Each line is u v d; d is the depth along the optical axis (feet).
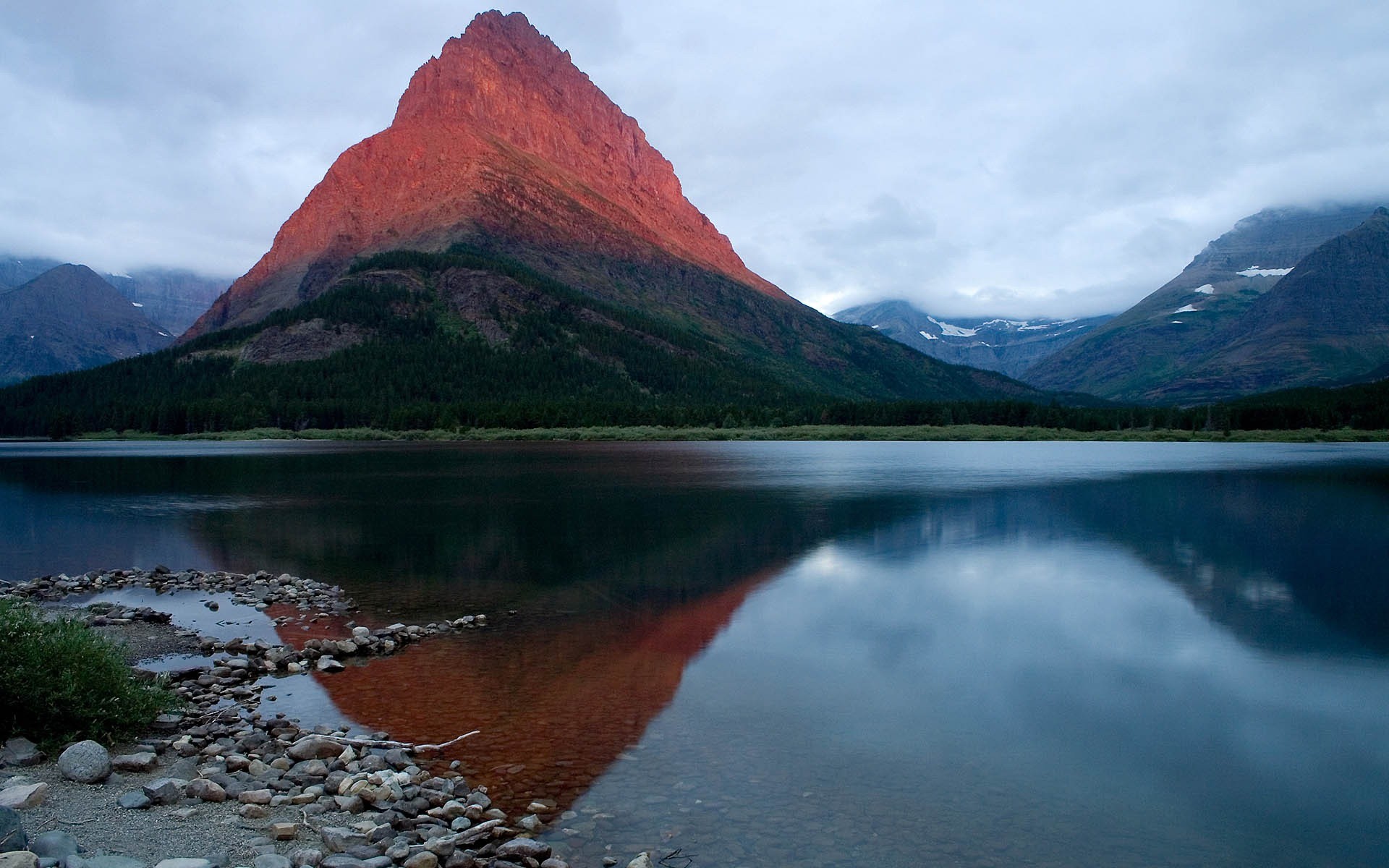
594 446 495.00
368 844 32.24
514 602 86.94
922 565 106.63
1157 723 51.60
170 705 49.08
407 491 214.69
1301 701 55.88
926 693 57.16
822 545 122.93
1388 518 152.25
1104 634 73.05
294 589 92.79
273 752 42.88
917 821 37.83
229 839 31.99
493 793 39.83
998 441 552.82
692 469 299.99
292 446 510.17
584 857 33.40
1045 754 46.39
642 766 43.60
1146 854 35.53
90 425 604.49
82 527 147.54
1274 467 298.56
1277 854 35.96
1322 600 85.92
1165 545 122.21
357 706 53.26
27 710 41.27
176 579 97.40
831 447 477.77
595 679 59.72
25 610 45.44
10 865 24.89
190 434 588.50
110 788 36.86
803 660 65.10
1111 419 586.45
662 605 85.15
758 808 38.70
